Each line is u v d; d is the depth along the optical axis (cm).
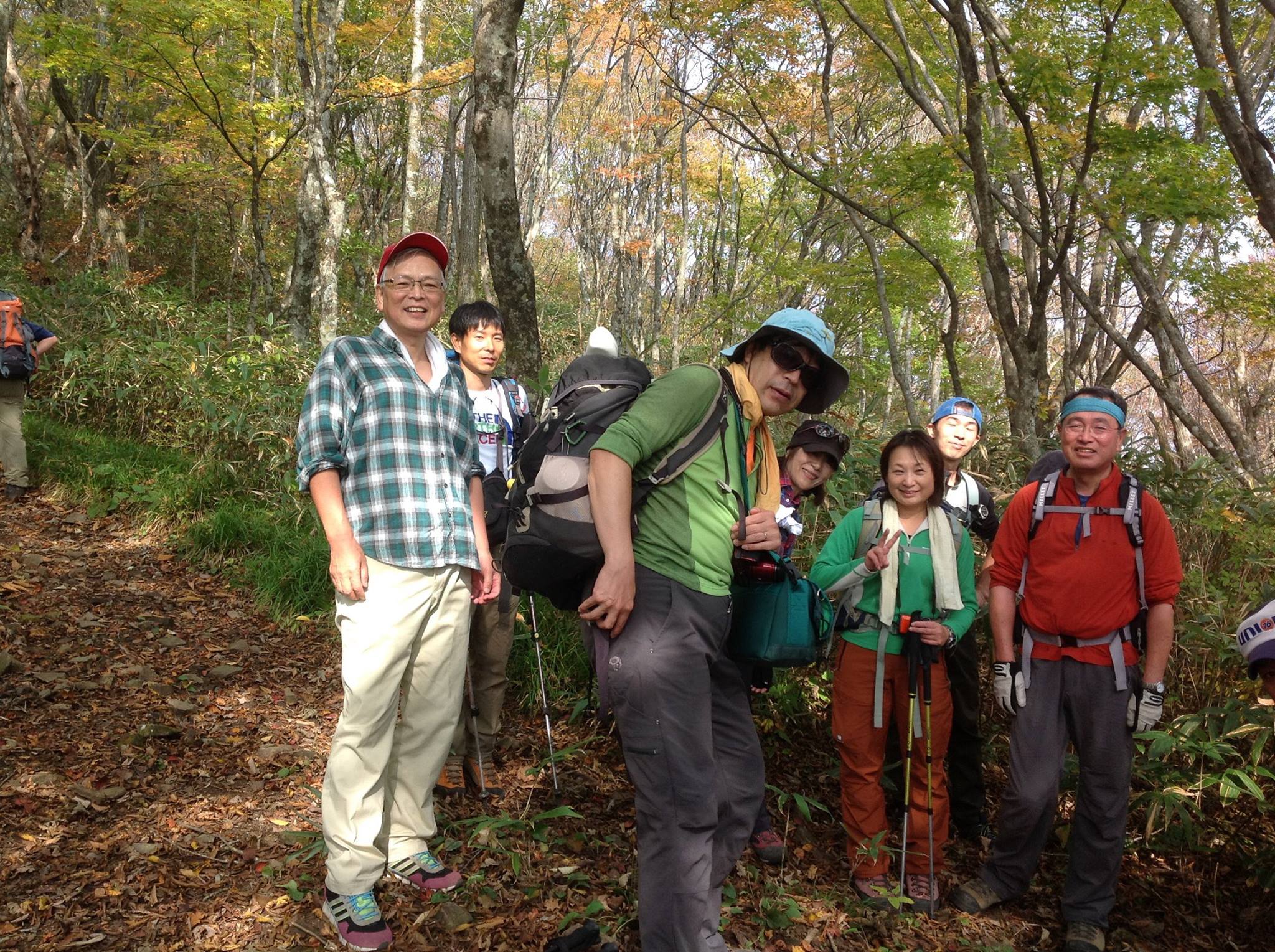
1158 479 487
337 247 994
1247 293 823
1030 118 710
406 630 246
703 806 212
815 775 403
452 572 255
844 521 337
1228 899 336
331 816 243
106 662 419
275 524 576
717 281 1477
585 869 296
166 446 720
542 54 1916
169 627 470
